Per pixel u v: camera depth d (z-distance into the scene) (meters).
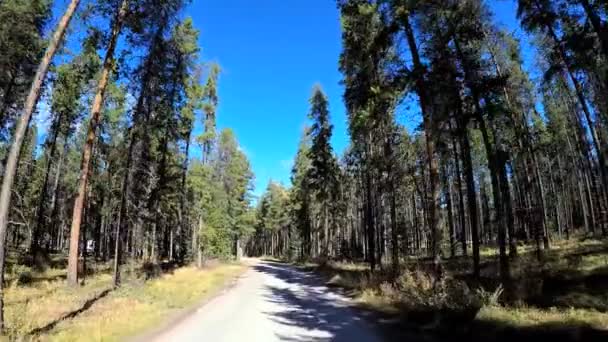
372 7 18.06
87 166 17.14
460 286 11.73
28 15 17.69
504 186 21.64
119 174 26.16
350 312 12.67
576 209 49.12
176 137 27.88
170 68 21.45
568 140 37.06
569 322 8.45
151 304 13.63
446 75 15.44
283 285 23.23
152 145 25.78
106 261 39.03
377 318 11.29
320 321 11.12
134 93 19.92
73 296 14.63
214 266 38.22
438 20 15.30
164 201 30.81
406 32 15.46
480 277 16.38
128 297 14.76
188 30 23.45
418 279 14.39
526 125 26.70
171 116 24.56
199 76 28.28
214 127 34.59
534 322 8.70
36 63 20.78
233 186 53.88
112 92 22.94
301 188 53.41
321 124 38.81
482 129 15.70
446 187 35.09
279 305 14.70
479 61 16.41
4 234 8.71
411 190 37.53
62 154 34.41
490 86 15.73
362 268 30.08
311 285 23.20
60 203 39.66
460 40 15.57
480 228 50.38
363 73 19.67
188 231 41.50
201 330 9.93
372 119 19.41
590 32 16.92
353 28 19.58
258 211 98.06
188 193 34.91
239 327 10.30
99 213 38.44
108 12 16.77
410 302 12.27
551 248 25.98
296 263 55.31
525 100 26.47
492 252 31.25
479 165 39.47
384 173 23.39
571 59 18.42
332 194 41.44
